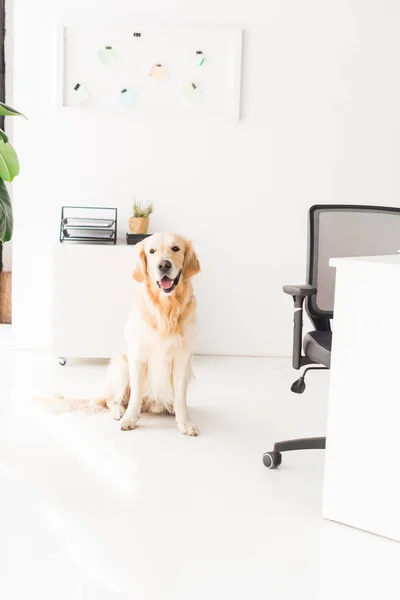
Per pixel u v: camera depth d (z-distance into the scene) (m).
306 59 3.91
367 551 1.74
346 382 1.88
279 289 4.07
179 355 2.64
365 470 1.85
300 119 3.96
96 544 1.71
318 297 2.39
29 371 3.55
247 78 3.92
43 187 3.95
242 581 1.57
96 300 3.66
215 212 4.01
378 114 3.98
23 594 1.48
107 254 3.64
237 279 4.05
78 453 2.37
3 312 4.85
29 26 3.83
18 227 3.96
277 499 2.04
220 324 4.07
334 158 3.99
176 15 3.85
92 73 3.87
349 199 4.03
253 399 3.13
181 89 3.90
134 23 3.83
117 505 1.95
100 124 3.91
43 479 2.12
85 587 1.51
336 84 3.94
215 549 1.72
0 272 4.81
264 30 3.88
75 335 3.68
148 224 3.85
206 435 2.61
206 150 3.96
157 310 2.59
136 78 3.88
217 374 3.61
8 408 2.88
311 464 2.34
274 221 4.02
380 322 1.81
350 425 1.88
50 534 1.76
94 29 3.83
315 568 1.64
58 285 3.64
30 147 3.91
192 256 2.68
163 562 1.64
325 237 2.42
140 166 3.96
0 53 4.84
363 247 2.47
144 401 2.84
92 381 3.38
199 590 1.52
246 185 3.99
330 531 1.85
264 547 1.74
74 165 3.94
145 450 2.42
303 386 2.32
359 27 3.90
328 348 2.14
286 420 2.81
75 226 3.71
